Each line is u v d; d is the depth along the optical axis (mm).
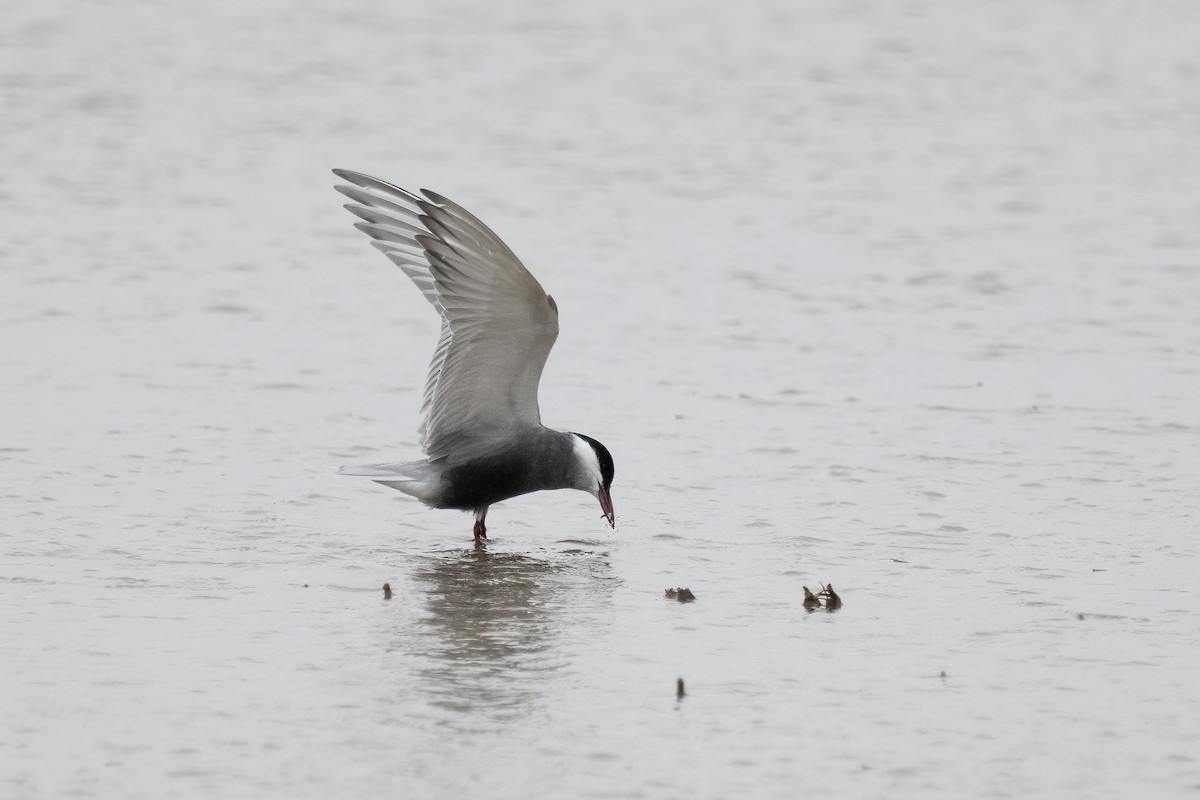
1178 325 19703
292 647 10312
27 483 13617
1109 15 43688
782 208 25984
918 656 10359
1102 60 38438
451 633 10680
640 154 29578
